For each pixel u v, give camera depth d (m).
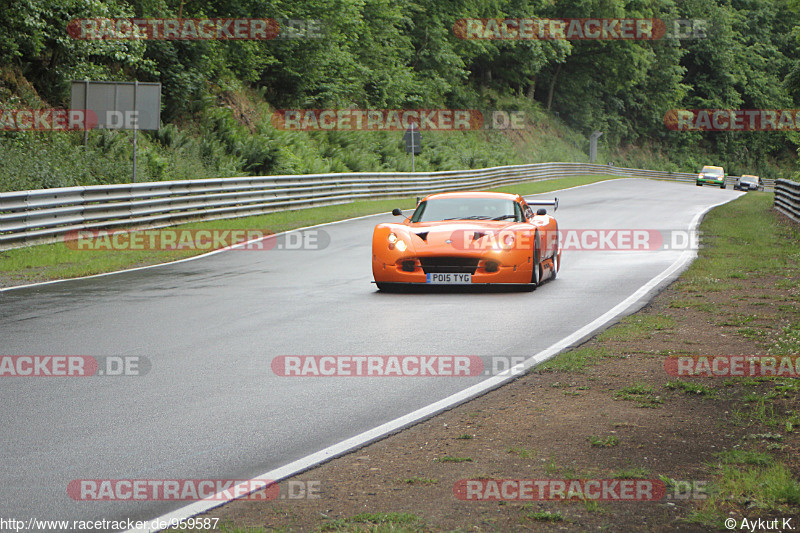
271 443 17.05
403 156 139.12
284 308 33.66
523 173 155.62
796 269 43.78
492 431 17.69
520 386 21.59
